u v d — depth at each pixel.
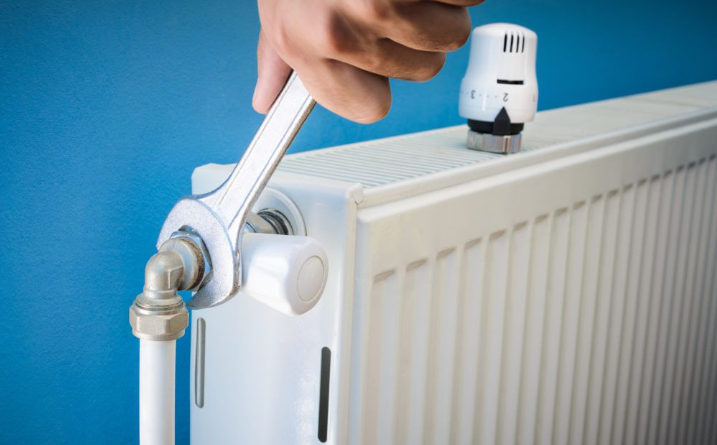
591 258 0.62
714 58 1.20
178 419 0.55
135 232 0.49
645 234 0.69
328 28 0.22
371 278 0.40
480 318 0.51
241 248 0.32
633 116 0.73
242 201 0.31
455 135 0.62
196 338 0.47
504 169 0.51
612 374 0.69
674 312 0.77
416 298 0.46
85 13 0.44
